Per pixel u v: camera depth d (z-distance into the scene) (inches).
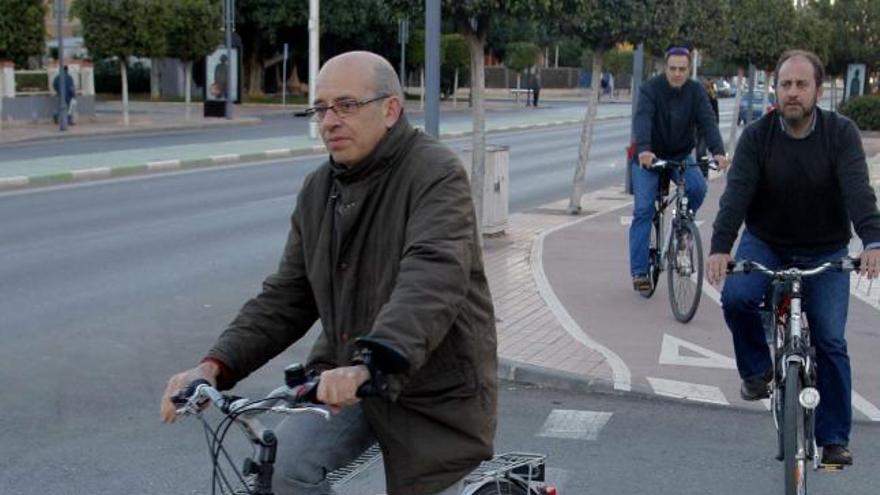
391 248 134.9
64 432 253.1
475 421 137.3
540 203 734.5
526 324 357.4
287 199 703.1
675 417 269.7
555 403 280.7
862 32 1605.6
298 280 146.8
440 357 135.9
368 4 2057.1
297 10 2034.9
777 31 1053.8
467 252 131.8
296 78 2470.5
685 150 383.9
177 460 236.1
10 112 1374.3
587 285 426.3
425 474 136.2
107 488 219.6
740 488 224.4
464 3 403.9
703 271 374.6
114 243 516.1
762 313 226.1
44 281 424.2
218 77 1599.4
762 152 212.4
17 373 300.0
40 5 1347.2
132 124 1441.9
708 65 2063.2
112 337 341.7
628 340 338.0
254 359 145.3
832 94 1660.9
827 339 210.1
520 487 145.2
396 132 135.6
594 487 223.9
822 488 223.9
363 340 120.8
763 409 274.5
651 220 392.5
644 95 381.1
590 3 466.6
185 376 135.4
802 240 217.0
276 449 126.5
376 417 136.6
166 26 1427.2
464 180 135.6
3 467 230.2
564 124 1720.0
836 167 208.5
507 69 3100.4
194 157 975.0
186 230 563.2
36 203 667.4
